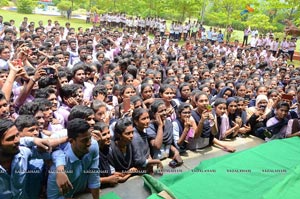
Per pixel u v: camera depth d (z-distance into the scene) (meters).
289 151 4.26
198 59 11.21
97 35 13.09
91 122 3.20
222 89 6.32
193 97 5.14
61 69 5.76
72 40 9.95
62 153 2.65
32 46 8.12
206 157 4.27
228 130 4.94
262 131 5.20
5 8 31.41
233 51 16.17
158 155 3.97
